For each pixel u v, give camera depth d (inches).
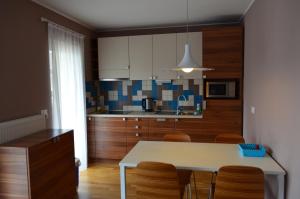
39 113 125.4
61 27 142.2
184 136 125.0
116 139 177.2
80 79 163.2
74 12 146.6
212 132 164.1
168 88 189.9
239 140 120.9
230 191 77.1
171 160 93.1
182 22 175.2
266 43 102.6
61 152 112.0
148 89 193.8
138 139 174.1
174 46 172.1
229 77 159.8
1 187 92.7
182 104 188.2
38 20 126.1
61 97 143.3
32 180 92.0
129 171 158.1
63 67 145.1
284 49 80.3
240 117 160.6
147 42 176.6
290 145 75.2
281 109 83.5
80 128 163.5
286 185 78.8
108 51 183.5
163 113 182.2
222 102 162.1
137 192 85.7
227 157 95.4
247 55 146.7
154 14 154.3
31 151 91.4
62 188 113.1
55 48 136.9
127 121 174.7
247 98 146.3
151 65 176.9
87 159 173.0
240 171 75.4
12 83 108.2
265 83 104.3
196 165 87.3
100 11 145.4
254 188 75.5
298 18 68.6
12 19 108.4
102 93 201.2
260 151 95.0
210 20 171.9
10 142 97.3
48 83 132.9
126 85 197.3
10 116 107.1
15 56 110.0
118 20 167.2
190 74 171.5
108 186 137.9
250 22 137.9
